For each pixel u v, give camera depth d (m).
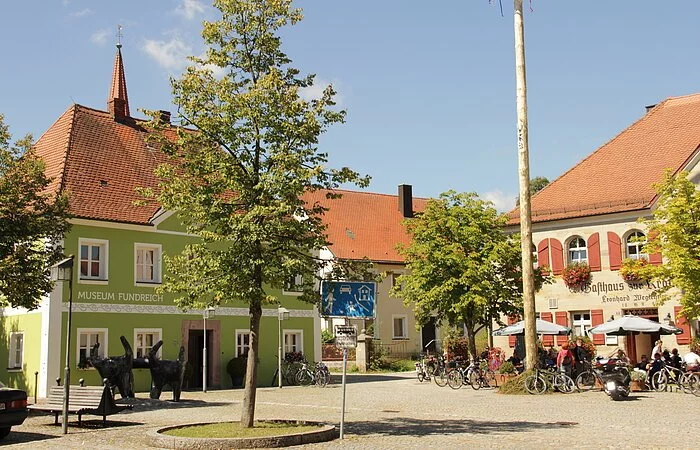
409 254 32.84
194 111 15.11
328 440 14.17
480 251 32.03
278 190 14.57
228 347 33.09
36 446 14.41
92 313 28.45
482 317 32.16
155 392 24.84
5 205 20.98
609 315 35.44
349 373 43.56
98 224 29.02
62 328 27.56
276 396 26.61
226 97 14.82
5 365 28.98
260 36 15.35
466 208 32.62
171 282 15.31
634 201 35.22
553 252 37.41
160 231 31.14
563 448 12.65
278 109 15.00
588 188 37.91
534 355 25.02
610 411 19.08
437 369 32.16
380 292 52.56
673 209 26.89
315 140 15.29
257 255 14.74
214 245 31.83
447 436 14.50
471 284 30.81
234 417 18.98
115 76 38.31
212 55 15.37
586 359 28.80
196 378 32.31
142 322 30.09
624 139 39.81
